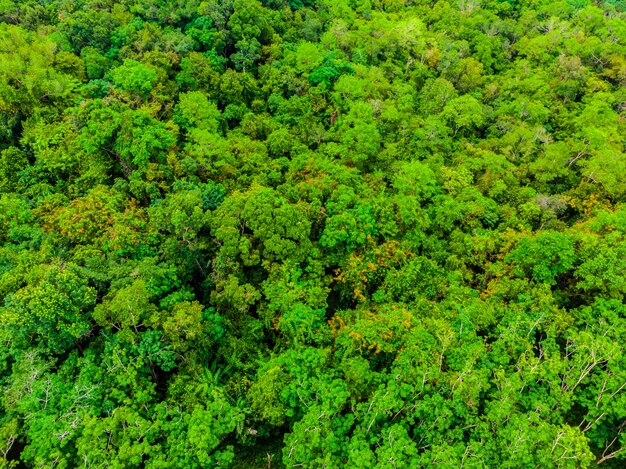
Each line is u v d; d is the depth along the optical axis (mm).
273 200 29859
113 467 18500
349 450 20000
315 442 19719
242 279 28844
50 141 34469
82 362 22328
